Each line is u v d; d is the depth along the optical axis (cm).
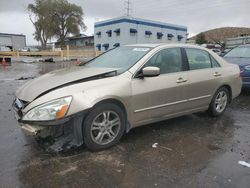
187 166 370
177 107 499
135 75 438
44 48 6706
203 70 545
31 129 368
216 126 539
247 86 829
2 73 1541
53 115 363
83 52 3275
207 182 331
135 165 370
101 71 440
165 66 484
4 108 646
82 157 389
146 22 5034
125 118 432
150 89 447
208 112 592
